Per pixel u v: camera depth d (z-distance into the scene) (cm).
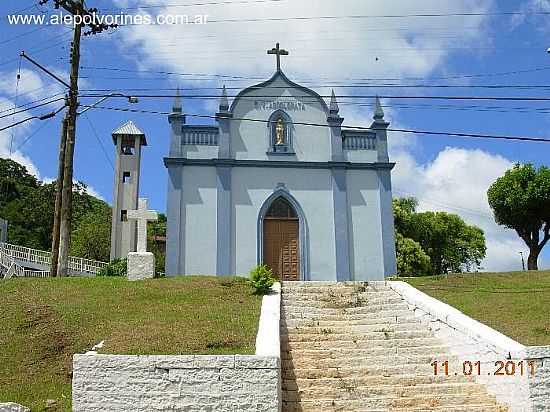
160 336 1153
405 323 1366
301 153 2433
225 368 895
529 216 3178
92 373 892
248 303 1459
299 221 2367
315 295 1631
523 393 955
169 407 880
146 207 1948
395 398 1009
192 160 2352
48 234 5353
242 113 2442
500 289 1670
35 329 1338
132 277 1859
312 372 1088
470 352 1129
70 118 2219
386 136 2483
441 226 5066
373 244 2366
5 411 901
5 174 5978
